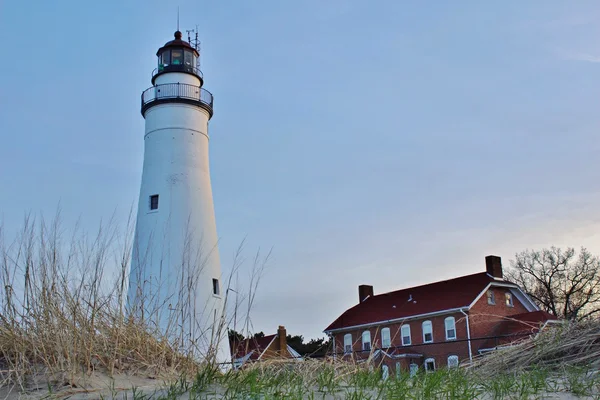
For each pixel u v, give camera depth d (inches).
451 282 1617.9
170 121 949.2
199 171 944.3
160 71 982.4
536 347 316.5
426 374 281.4
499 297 1545.3
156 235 876.0
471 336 1437.0
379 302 1752.0
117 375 239.5
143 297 286.0
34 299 241.4
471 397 235.0
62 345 229.9
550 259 1856.5
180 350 270.5
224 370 276.4
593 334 305.0
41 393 213.5
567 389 246.2
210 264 872.9
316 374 268.8
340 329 1712.6
